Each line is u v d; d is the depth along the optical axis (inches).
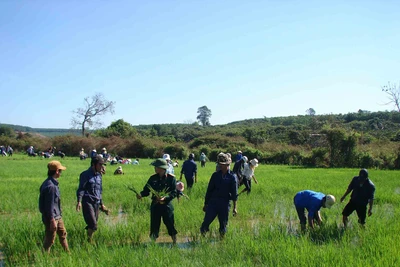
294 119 4670.3
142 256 310.3
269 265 296.5
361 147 1759.4
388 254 300.5
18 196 647.8
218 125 5280.5
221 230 397.7
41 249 334.0
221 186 399.2
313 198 408.2
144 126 5570.9
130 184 807.7
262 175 1127.0
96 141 2741.1
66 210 497.4
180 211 504.4
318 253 312.5
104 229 404.2
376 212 529.3
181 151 2454.5
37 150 2906.0
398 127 2952.8
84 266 286.2
